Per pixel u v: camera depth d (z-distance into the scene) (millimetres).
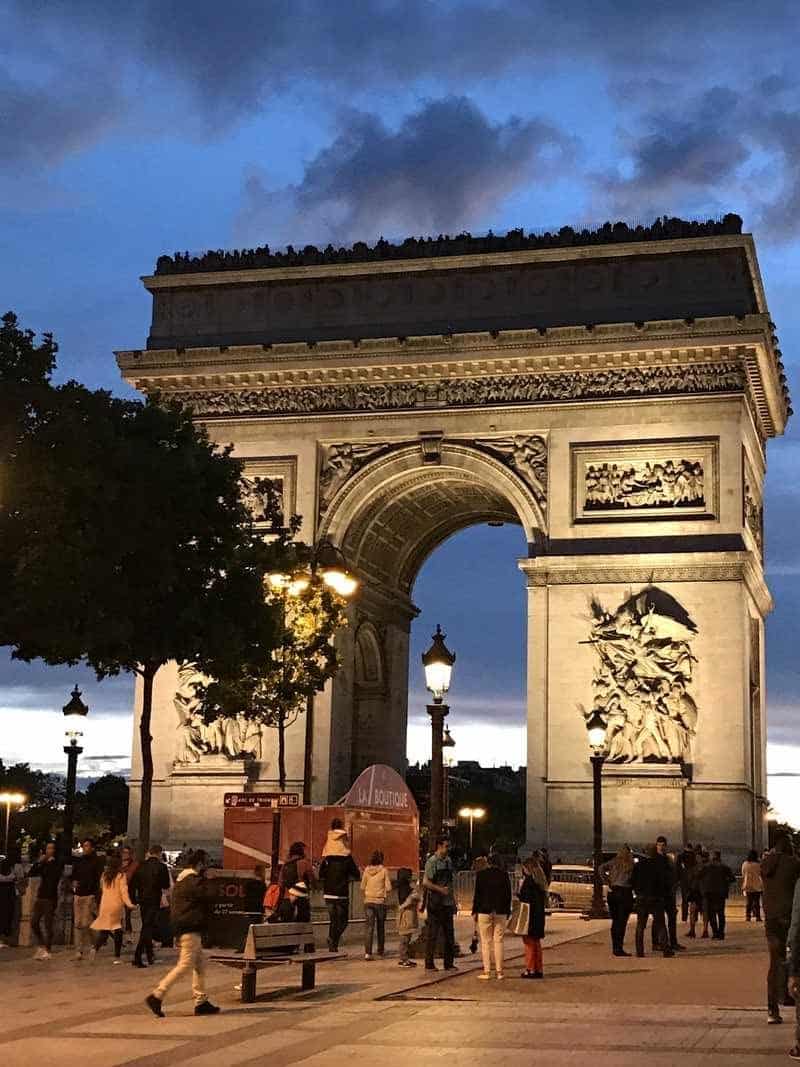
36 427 77125
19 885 70250
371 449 111375
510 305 110938
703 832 100812
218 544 84750
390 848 79875
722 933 70562
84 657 84188
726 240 107062
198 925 42469
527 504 107625
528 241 112250
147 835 80375
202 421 113938
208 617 83000
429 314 112312
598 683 104125
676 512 105188
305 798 77688
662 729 102562
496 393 109812
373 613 120438
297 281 114938
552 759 104000
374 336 112812
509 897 52625
